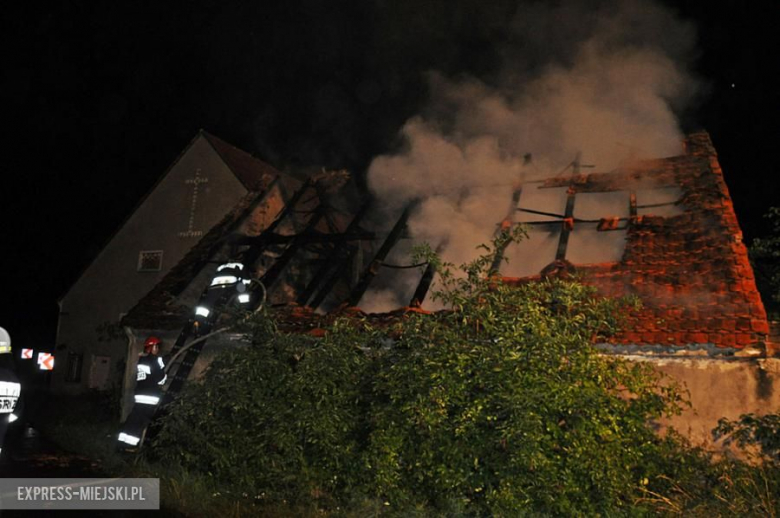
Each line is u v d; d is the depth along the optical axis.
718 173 9.73
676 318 7.07
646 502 5.71
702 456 6.35
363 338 6.85
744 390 6.55
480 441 5.68
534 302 6.12
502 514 5.44
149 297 11.56
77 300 19.39
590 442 5.48
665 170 10.32
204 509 5.94
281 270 10.60
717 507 5.60
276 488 6.39
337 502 6.20
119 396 13.50
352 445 6.27
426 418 5.71
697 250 8.10
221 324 9.73
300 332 8.84
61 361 19.19
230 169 17.94
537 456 5.30
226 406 6.87
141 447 7.67
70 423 11.29
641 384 5.99
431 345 6.16
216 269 11.43
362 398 6.56
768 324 7.07
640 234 8.77
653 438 6.07
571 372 5.75
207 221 17.94
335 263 11.70
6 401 4.23
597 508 5.57
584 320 6.27
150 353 8.37
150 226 18.75
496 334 6.12
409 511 5.78
